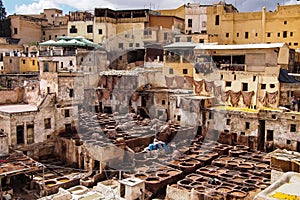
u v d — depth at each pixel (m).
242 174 35.09
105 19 66.50
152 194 31.89
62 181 34.28
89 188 33.62
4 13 84.12
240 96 51.94
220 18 69.00
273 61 49.53
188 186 31.31
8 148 36.00
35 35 82.69
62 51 58.62
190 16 71.56
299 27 62.75
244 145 47.41
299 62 59.88
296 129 43.69
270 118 45.66
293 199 10.93
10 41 76.69
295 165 21.02
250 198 29.20
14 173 30.42
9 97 49.22
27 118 40.53
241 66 52.16
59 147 42.47
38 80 51.66
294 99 49.28
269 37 65.69
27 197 31.53
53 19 93.00
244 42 67.75
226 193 29.19
